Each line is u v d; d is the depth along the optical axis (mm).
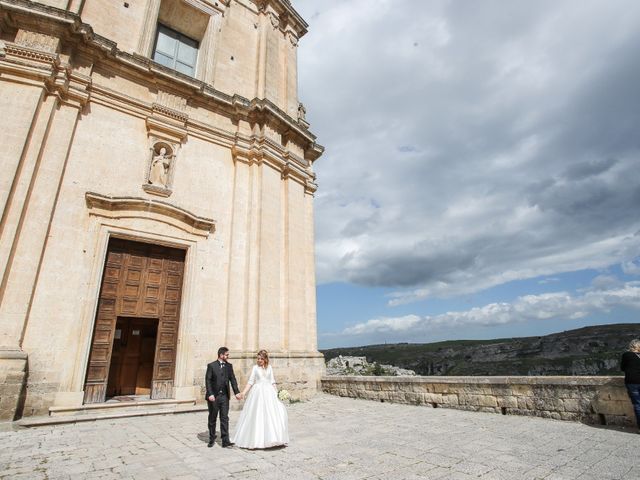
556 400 8609
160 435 7609
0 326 8719
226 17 16734
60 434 7676
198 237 12906
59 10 10828
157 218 12039
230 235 13727
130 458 5895
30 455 6066
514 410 9266
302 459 5793
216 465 5512
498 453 5938
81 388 9602
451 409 10438
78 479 4891
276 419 6652
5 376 8367
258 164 14898
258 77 16797
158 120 12906
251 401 6824
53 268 9883
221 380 6879
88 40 11602
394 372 55375
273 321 13375
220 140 14539
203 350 12016
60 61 10906
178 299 12344
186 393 11250
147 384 12430
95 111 11773
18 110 9945
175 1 15305
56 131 10672
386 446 6527
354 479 4863
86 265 10430
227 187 14289
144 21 13938
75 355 9695
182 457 5941
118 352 12211
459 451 6109
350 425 8523
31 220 9680
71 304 9938
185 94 13922
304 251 15742
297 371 13414
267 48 17500
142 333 12797
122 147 12062
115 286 11188
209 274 12836
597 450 6008
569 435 7043
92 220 10844
